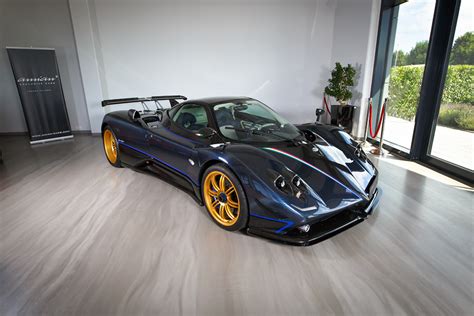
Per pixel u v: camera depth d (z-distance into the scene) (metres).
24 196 2.89
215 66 5.64
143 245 2.02
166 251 1.95
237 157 1.97
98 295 1.57
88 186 3.12
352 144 2.55
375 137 4.81
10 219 2.43
